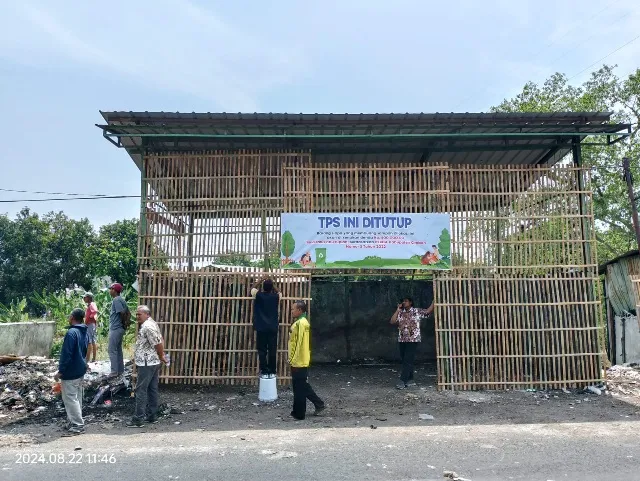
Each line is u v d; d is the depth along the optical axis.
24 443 7.09
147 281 10.02
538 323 10.05
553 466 5.94
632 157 21.55
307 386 8.29
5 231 46.44
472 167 10.34
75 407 7.69
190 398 9.57
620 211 22.48
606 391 9.83
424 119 9.63
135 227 44.69
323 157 11.39
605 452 6.43
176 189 10.23
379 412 8.68
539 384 9.95
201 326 9.96
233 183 10.22
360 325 14.27
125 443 7.04
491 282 10.12
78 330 7.88
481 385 9.99
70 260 45.50
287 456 6.36
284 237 10.05
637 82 22.14
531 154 11.44
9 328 13.59
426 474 5.71
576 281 10.17
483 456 6.32
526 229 10.25
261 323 9.49
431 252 10.09
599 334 10.07
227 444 6.92
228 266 10.08
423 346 14.11
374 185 10.21
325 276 14.27
